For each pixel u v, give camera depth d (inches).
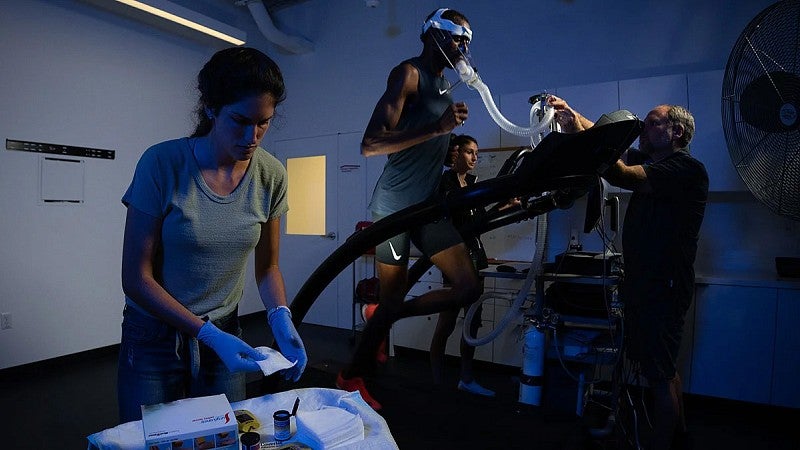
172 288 43.8
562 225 135.4
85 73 138.3
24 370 124.7
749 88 57.4
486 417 74.3
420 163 67.0
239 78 34.7
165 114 161.8
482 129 140.3
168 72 162.6
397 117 60.2
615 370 88.9
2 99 120.3
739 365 103.0
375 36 172.4
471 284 66.1
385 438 33.4
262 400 39.1
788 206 55.0
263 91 35.4
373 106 173.5
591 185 55.5
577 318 90.1
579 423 73.8
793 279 102.6
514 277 98.0
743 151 58.5
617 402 88.9
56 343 132.1
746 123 57.9
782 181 55.1
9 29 121.3
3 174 121.0
